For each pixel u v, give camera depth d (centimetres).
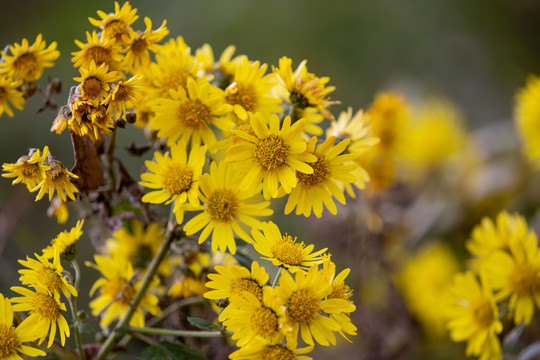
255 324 49
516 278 59
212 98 52
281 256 50
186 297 57
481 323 59
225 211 51
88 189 54
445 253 87
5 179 90
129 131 102
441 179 98
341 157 51
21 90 55
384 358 79
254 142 51
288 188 50
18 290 50
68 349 53
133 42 52
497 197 92
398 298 79
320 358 81
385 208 81
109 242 59
